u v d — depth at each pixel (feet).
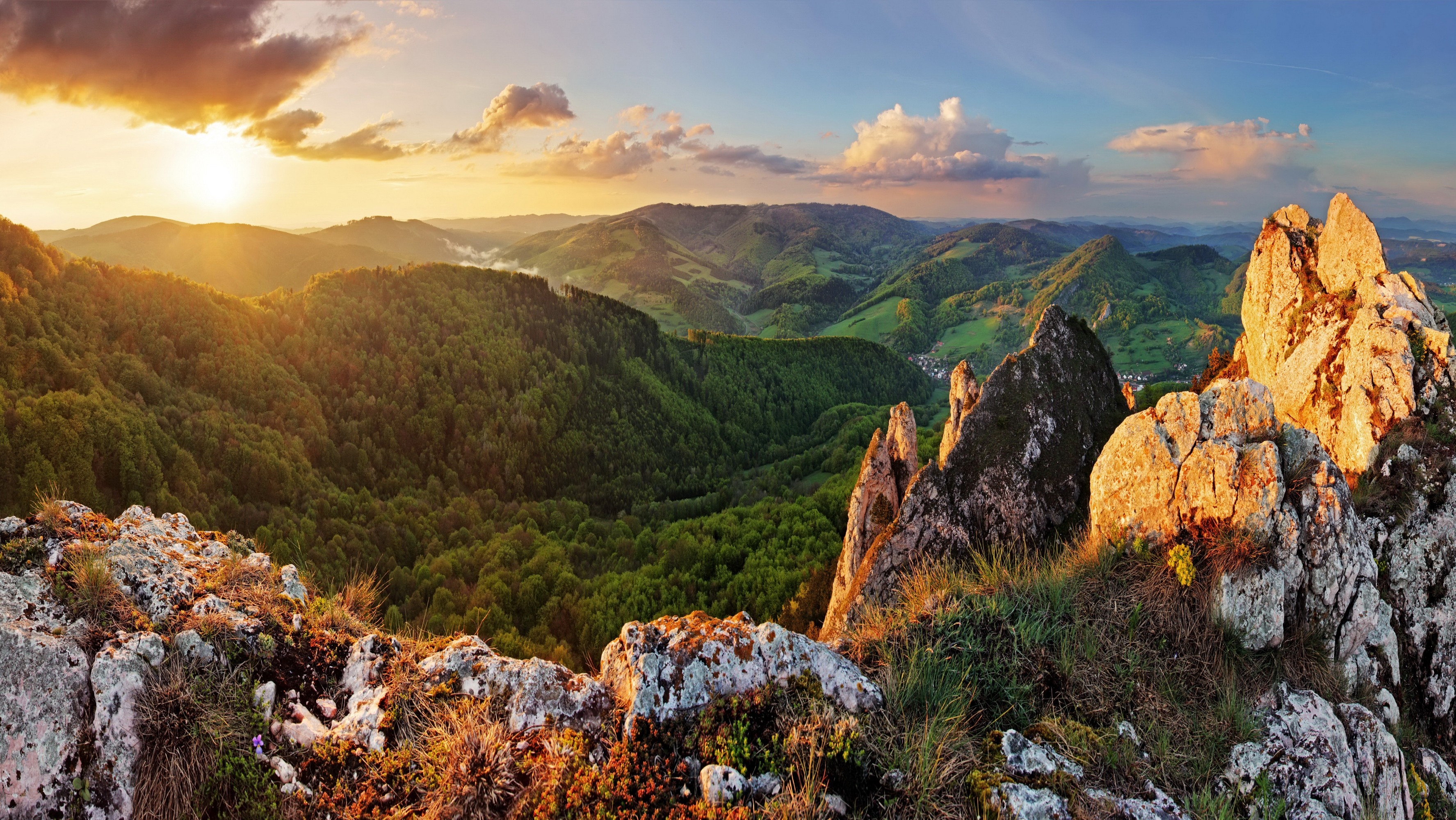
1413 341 48.44
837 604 76.74
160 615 19.21
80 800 15.19
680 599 228.22
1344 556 26.18
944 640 23.12
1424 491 40.06
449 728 18.58
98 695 16.05
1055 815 17.39
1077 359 70.69
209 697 17.39
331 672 20.17
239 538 26.96
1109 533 30.12
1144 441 29.81
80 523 21.72
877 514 81.30
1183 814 18.35
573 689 20.25
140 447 304.30
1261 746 21.18
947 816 17.37
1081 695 22.11
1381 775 22.72
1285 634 25.59
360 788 17.21
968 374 81.82
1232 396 30.60
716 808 16.78
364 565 286.46
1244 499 26.66
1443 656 34.73
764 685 20.52
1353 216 59.11
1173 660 24.07
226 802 16.39
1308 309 61.36
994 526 60.90
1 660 15.29
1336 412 52.24
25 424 281.54
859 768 18.45
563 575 254.27
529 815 16.66
